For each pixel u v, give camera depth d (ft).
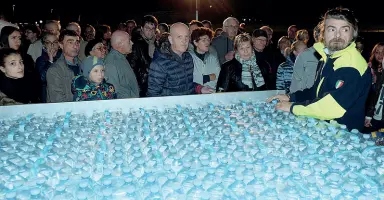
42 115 6.47
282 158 4.32
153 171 4.01
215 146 4.73
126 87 12.04
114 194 3.50
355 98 6.20
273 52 16.80
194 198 3.41
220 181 3.72
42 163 4.29
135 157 4.32
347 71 6.23
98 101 6.79
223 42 17.88
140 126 5.69
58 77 11.36
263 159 4.34
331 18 6.49
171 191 3.56
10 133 5.26
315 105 6.21
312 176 3.86
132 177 3.82
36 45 17.19
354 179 3.89
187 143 4.80
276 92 7.92
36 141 4.97
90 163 4.29
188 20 48.11
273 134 5.26
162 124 5.75
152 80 11.06
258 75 12.87
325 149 4.66
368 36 34.37
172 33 11.01
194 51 13.65
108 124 5.79
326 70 6.78
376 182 3.86
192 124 5.71
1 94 9.66
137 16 49.70
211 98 7.40
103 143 4.90
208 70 13.64
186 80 11.33
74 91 9.24
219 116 6.23
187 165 4.08
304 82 12.10
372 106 11.47
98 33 19.02
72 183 3.76
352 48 6.50
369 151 4.70
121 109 6.86
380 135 5.67
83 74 9.64
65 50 12.72
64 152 4.58
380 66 15.51
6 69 10.02
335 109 6.15
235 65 12.62
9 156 4.39
